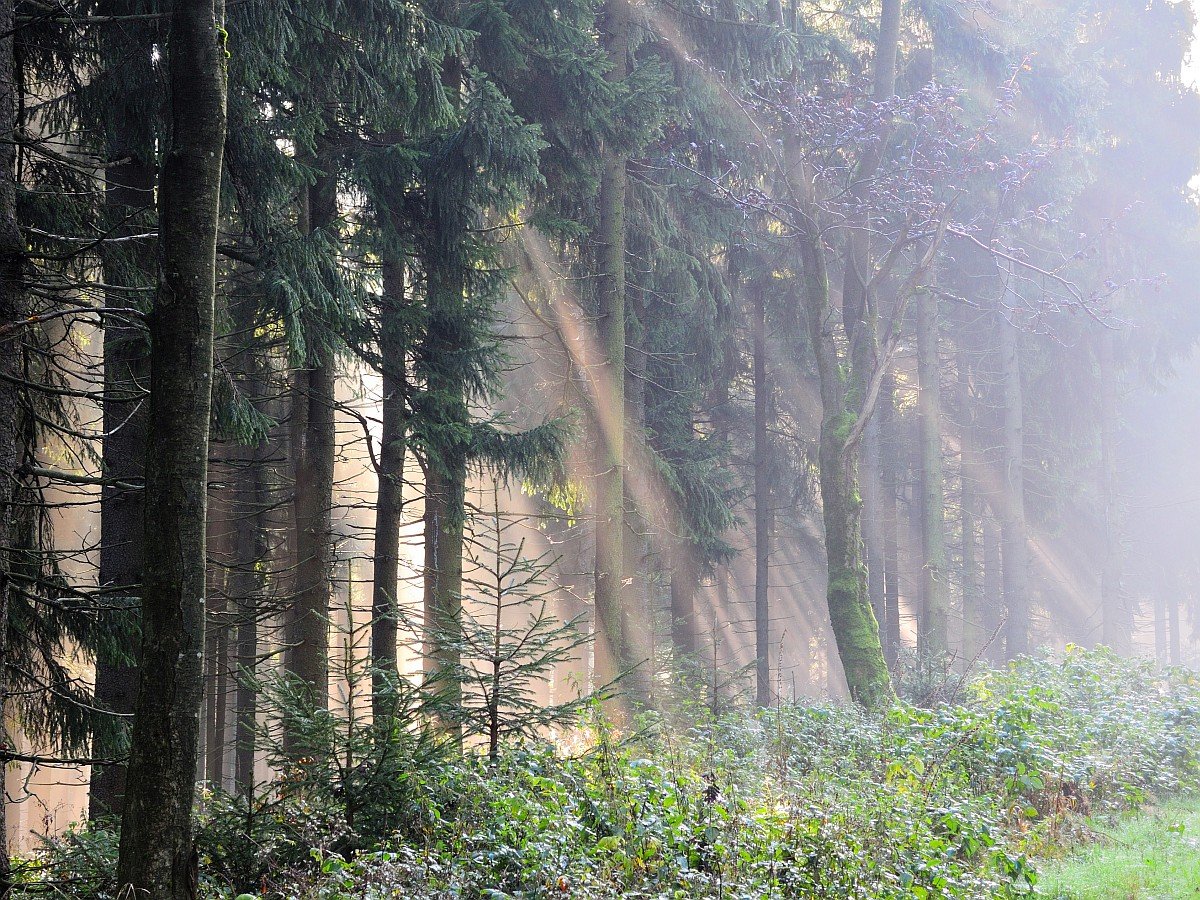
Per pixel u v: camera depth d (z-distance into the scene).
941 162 18.02
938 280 31.81
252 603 11.59
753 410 31.27
